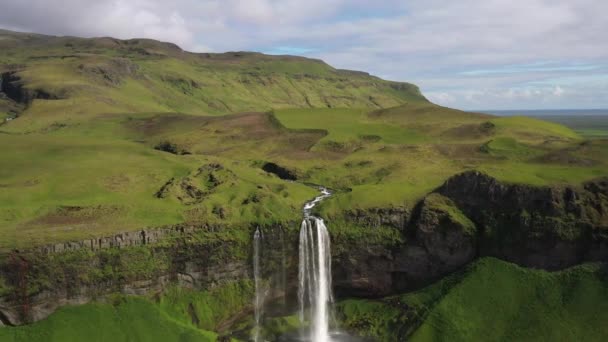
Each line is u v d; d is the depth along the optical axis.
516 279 92.25
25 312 77.81
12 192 107.25
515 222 96.44
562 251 91.19
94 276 83.75
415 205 106.69
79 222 93.00
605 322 81.75
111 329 81.12
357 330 94.44
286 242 102.44
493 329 87.00
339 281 104.25
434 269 101.56
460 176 105.25
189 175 124.19
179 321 88.06
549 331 83.94
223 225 97.56
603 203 91.94
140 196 113.31
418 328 88.94
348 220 105.12
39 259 79.19
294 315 101.12
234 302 96.62
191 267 93.69
